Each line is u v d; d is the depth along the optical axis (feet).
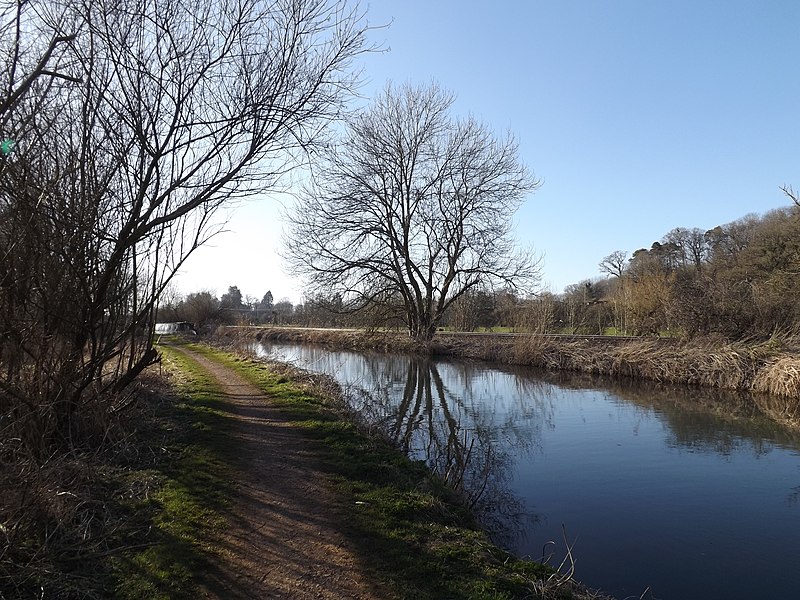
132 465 21.25
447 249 93.20
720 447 33.22
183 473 20.85
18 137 16.80
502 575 14.58
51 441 19.72
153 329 26.08
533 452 32.22
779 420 40.37
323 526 16.93
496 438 35.63
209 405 33.73
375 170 89.25
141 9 22.02
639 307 89.76
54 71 18.10
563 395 52.11
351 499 19.25
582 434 36.58
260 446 25.27
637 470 28.78
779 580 17.58
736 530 21.42
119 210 22.97
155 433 26.11
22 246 17.49
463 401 49.32
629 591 16.89
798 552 19.53
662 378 58.75
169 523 16.43
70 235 19.88
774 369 48.37
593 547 19.86
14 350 17.79
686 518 22.56
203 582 13.24
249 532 16.20
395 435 34.91
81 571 13.33
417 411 44.73
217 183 25.27
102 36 21.03
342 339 112.78
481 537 17.34
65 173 19.27
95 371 23.07
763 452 32.01
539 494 25.25
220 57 24.16
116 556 14.28
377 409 43.21
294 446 25.57
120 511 17.06
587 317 116.98
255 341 125.39
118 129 22.63
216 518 16.97
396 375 67.10
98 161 22.09
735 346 55.57
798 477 27.55
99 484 18.57
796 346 52.70
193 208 24.98
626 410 44.60
